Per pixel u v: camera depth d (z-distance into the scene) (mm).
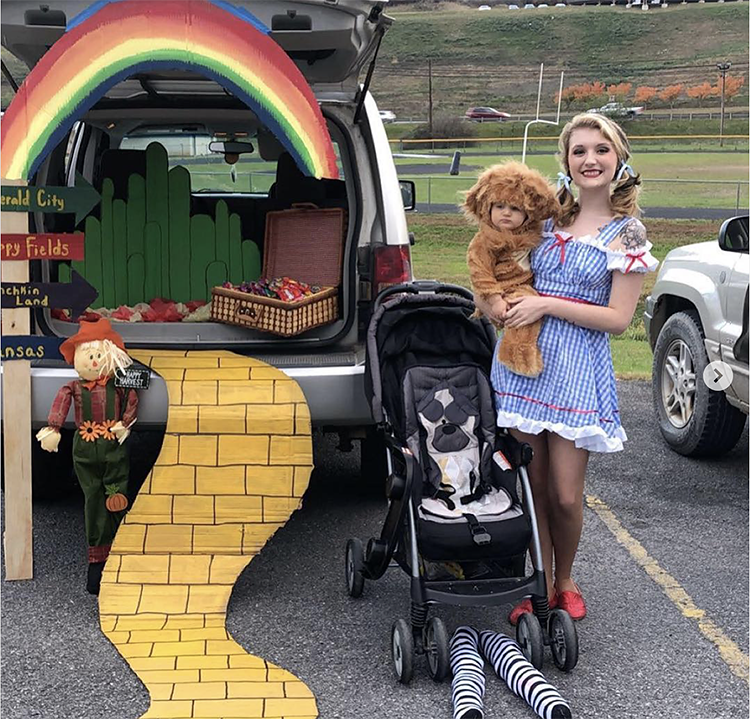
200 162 5582
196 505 3809
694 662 3375
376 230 4367
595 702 3109
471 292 3936
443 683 3232
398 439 3547
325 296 4309
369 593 3922
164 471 3818
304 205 4621
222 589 3695
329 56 4191
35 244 3838
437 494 3469
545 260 3465
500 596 3254
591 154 3391
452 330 3734
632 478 5367
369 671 3299
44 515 4699
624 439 3545
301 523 4625
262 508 3828
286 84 3721
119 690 3146
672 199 19562
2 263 3818
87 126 5234
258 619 3678
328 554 4285
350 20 3801
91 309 4445
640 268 3350
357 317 4340
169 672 3205
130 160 4719
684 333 5625
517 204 3395
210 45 3664
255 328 4207
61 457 4730
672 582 4039
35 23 3922
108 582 3693
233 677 3180
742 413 5406
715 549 4391
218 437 3857
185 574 3723
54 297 3867
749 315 4816
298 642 3502
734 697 3148
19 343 3848
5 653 3381
